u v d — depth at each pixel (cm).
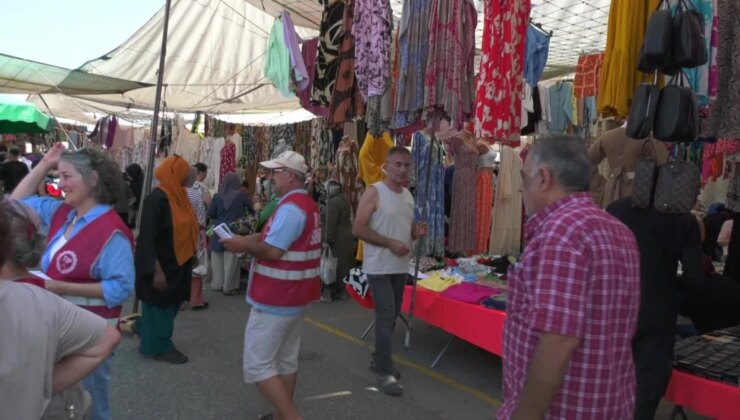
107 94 1005
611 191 352
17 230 141
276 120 1373
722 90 290
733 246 432
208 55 880
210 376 418
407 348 481
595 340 151
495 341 381
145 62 883
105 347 149
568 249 149
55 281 234
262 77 962
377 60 384
